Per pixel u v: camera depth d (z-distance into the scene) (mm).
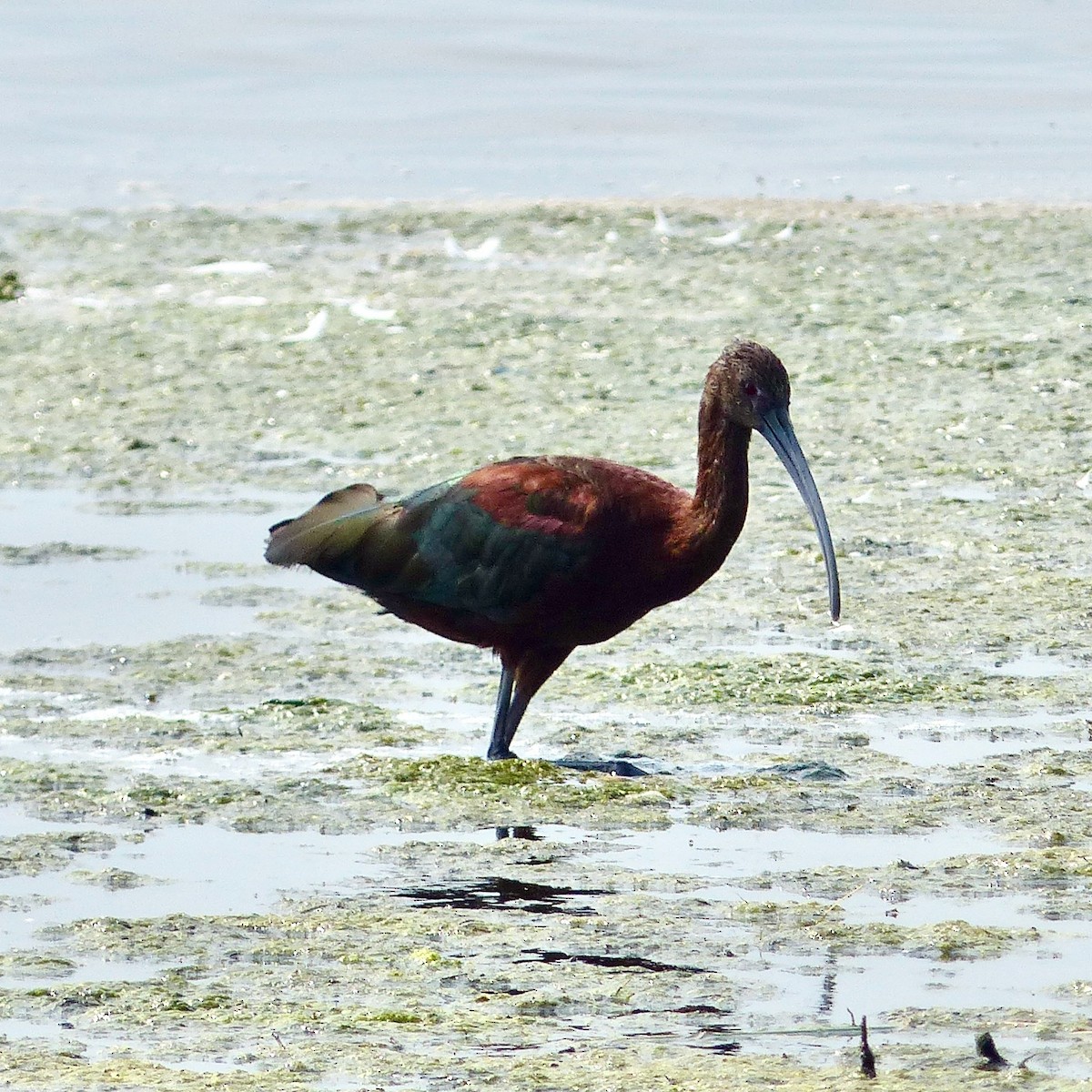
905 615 14977
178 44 45000
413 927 9555
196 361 23125
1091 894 9898
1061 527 17078
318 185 32594
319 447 20031
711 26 47062
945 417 20297
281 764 12188
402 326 24328
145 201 31766
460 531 12453
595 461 12492
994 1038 8234
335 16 48094
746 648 14383
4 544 17188
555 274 26859
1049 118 36812
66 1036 8352
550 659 12547
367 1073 7938
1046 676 13641
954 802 11344
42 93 40125
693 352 22891
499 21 47656
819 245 27922
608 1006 8625
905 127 36062
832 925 9484
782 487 18469
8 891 10094
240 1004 8695
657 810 11328
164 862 10531
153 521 17859
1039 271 25984
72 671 14062
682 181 32250
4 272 27422
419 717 13141
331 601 15758
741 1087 7773
